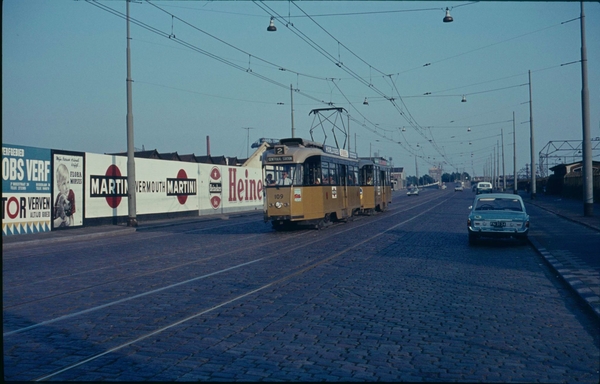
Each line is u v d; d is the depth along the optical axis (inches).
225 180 1818.4
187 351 262.8
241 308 356.2
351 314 337.7
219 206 1771.7
